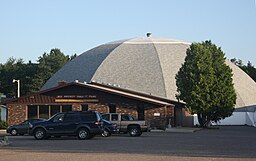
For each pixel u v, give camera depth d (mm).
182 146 26312
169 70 78062
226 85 55969
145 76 76438
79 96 54188
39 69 110312
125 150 23391
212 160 18609
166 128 53844
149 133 43969
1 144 26375
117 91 57781
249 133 44469
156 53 81625
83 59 83812
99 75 77375
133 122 38062
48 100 54375
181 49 84812
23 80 110688
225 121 73375
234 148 24953
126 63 79250
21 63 119438
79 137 33000
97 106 54062
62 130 32906
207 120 57500
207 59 55969
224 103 55594
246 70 111938
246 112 74188
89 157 19750
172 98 73000
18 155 20641
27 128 40344
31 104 54375
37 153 21656
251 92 83000
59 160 18578
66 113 33375
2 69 112625
